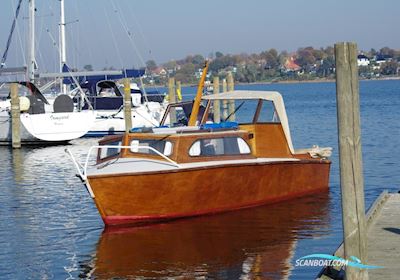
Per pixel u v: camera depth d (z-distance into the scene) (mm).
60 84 43844
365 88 144875
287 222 17109
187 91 119062
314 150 20766
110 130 40500
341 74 9406
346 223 9680
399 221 14000
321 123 51875
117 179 16312
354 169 9539
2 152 35438
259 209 18516
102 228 16969
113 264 13945
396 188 21828
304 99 98688
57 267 13867
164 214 17031
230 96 20031
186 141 17344
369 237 12742
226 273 13141
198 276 13008
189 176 17016
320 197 20078
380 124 49562
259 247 14859
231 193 17984
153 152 17344
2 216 18781
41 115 37375
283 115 19547
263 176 18609
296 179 19719
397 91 121000
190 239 15648
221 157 17812
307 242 15172
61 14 46125
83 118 37906
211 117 22984
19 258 14539
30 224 17719
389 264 11055
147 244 15344
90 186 16312
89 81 43938
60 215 18766
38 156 33250
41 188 23453
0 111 38438
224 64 171125
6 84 41562
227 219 17453
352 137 9484
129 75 45969
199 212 17531
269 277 12766
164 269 13516
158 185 16703
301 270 13078
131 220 16781
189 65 138000
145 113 39750
